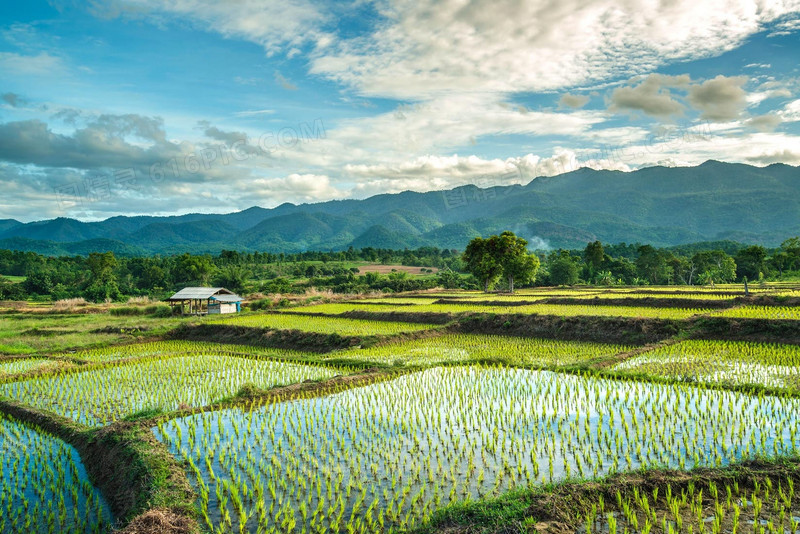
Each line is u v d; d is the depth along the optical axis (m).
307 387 20.67
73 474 13.51
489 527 9.15
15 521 10.74
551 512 9.45
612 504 10.08
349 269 125.12
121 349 35.22
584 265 108.50
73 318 53.53
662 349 26.02
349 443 14.52
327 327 38.66
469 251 74.88
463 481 11.77
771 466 11.12
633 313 36.50
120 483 12.28
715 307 38.38
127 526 9.34
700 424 14.80
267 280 110.69
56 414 18.02
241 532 9.78
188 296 56.03
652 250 96.00
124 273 114.31
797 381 19.16
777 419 15.06
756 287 58.66
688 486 10.42
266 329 37.66
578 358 26.22
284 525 10.00
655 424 14.94
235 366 27.14
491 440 14.34
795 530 8.94
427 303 54.44
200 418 17.28
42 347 35.28
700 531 9.03
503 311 41.06
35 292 88.31
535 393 19.30
